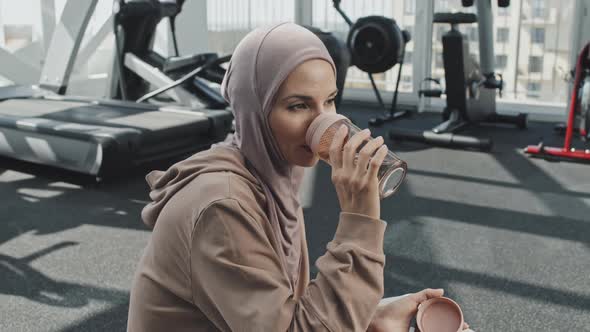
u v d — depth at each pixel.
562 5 5.08
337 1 4.98
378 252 0.65
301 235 0.86
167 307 0.67
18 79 5.72
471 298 2.07
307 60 0.65
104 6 5.96
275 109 0.66
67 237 2.62
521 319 1.93
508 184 3.47
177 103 5.39
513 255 2.44
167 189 0.68
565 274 2.25
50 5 5.74
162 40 6.82
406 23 5.94
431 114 5.87
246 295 0.62
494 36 5.37
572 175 3.65
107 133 3.27
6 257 2.40
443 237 2.63
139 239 2.61
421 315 0.79
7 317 1.93
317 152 0.66
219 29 6.69
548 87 5.34
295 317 0.63
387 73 6.26
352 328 0.62
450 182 3.53
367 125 5.25
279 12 6.37
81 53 6.04
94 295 2.09
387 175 0.65
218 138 3.94
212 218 0.62
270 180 0.71
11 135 3.60
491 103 5.23
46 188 3.34
